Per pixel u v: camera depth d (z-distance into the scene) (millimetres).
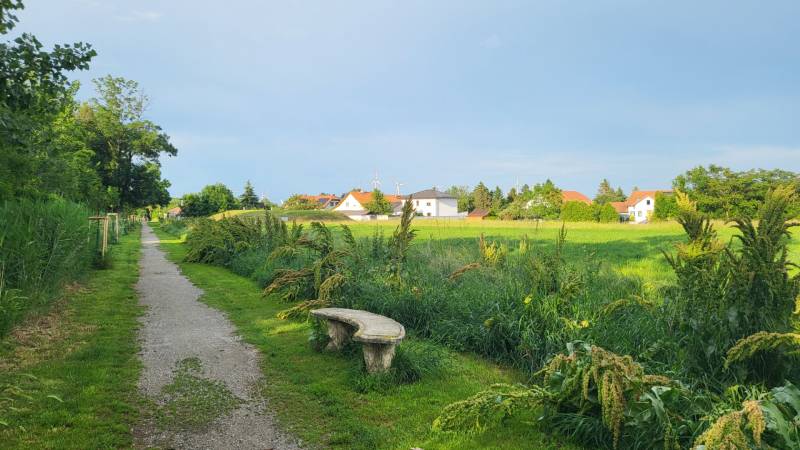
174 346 7387
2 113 9781
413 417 4871
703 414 3945
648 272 12320
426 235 27125
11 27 9703
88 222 14242
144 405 5129
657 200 65000
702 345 4648
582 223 45531
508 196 117062
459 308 7758
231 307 10352
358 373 5859
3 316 6891
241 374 6168
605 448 4125
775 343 3898
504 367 6469
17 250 7930
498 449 4180
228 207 107812
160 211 121312
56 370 5973
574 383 4273
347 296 9125
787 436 3254
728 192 58844
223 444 4328
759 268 4363
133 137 51625
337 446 4309
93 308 9867
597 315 6469
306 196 136500
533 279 7465
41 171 14617
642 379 4055
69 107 26203
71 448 4074
